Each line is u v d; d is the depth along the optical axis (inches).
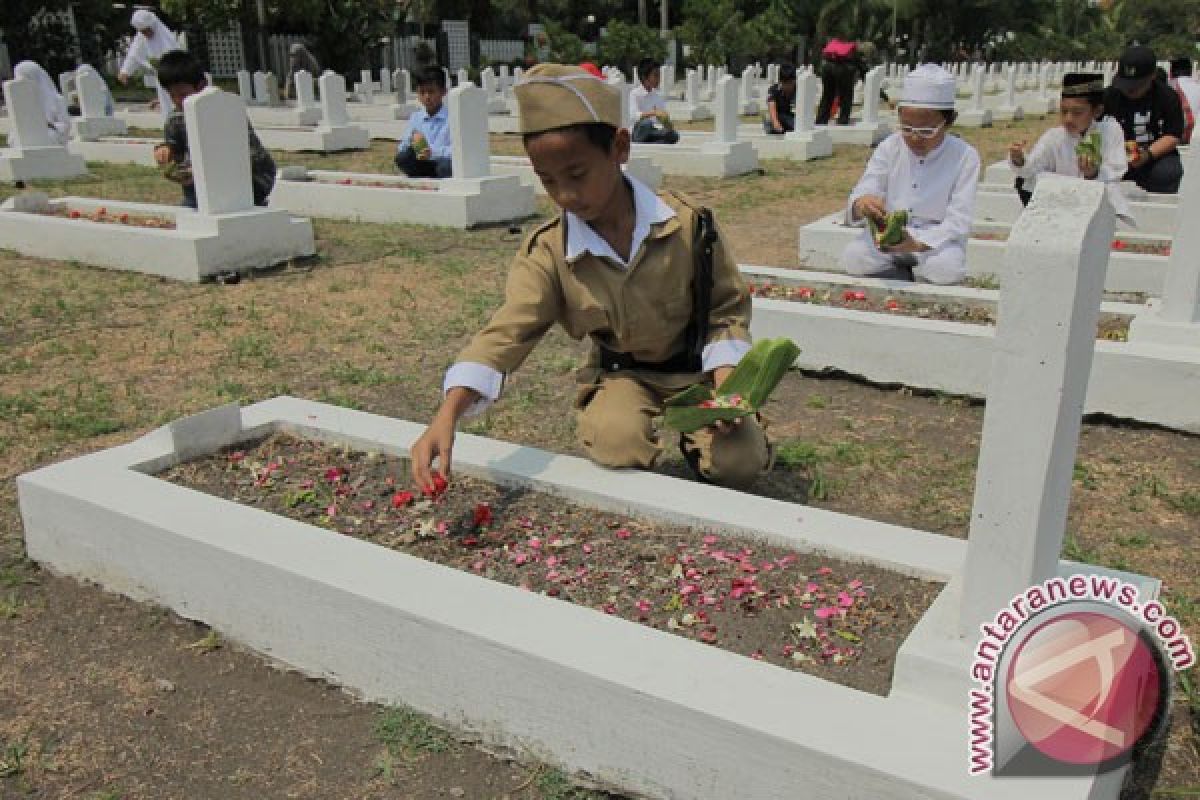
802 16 1612.9
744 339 123.6
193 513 114.3
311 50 1080.2
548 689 87.8
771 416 180.2
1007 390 74.8
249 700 102.3
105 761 94.4
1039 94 952.3
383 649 97.8
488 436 169.2
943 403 186.2
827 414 181.5
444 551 111.3
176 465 132.6
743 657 86.6
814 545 107.4
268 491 125.9
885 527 109.7
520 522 117.0
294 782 91.4
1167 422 170.9
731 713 79.4
